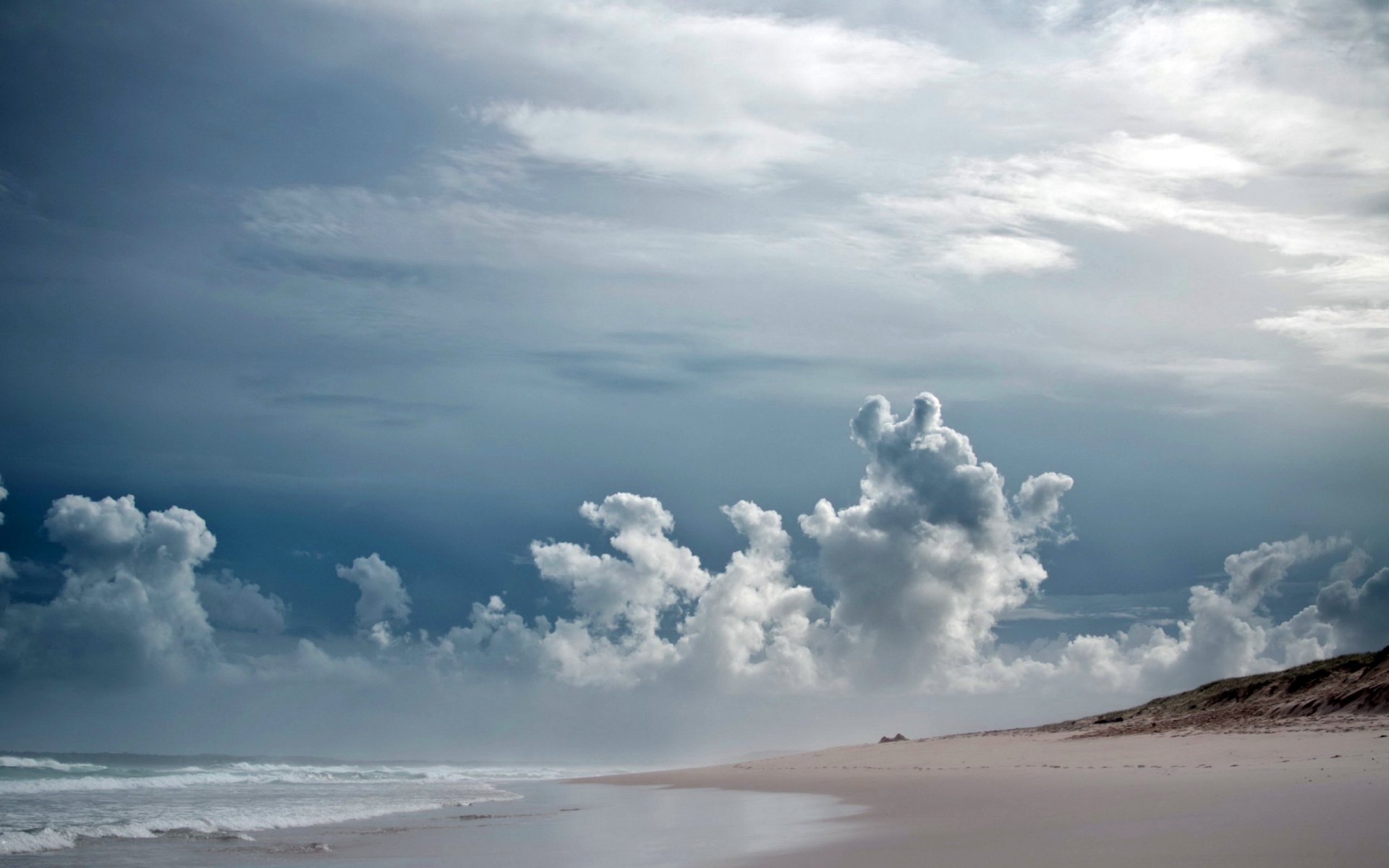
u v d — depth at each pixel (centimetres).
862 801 2955
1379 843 1308
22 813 3341
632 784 5353
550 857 1897
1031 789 2788
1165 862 1266
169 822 2797
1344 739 3759
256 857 2044
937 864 1412
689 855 1798
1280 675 5703
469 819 3023
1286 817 1608
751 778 5159
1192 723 5391
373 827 2767
